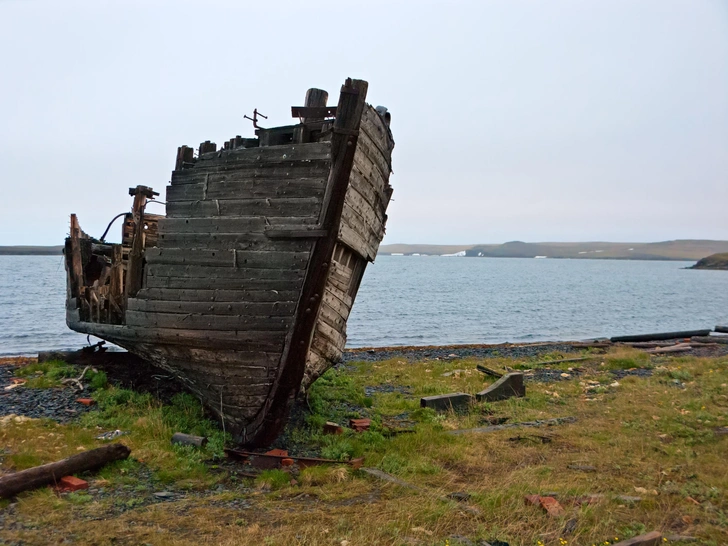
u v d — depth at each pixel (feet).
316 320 27.61
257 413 27.94
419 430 31.09
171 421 30.09
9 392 35.04
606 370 53.62
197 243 29.45
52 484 21.68
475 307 167.43
